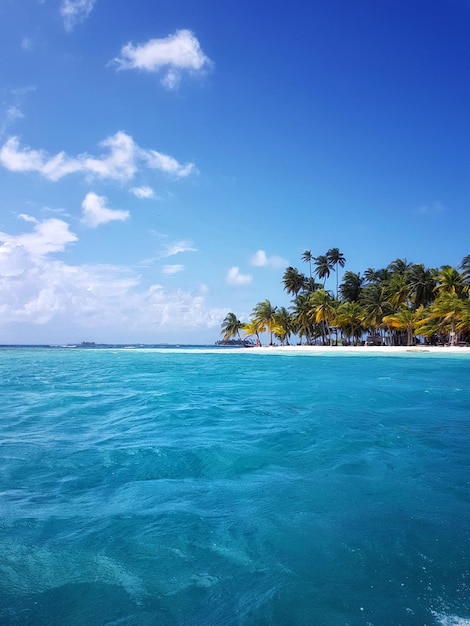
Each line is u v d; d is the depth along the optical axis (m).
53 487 5.68
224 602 3.22
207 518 4.68
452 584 3.43
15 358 50.97
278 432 8.80
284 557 3.87
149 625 2.96
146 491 5.52
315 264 82.88
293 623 2.97
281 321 80.12
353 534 4.30
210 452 7.30
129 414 11.11
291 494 5.39
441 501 5.15
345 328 79.00
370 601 3.22
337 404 12.57
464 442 7.95
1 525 4.51
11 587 3.41
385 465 6.57
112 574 3.60
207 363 37.28
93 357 53.59
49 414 11.18
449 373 24.11
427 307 60.28
